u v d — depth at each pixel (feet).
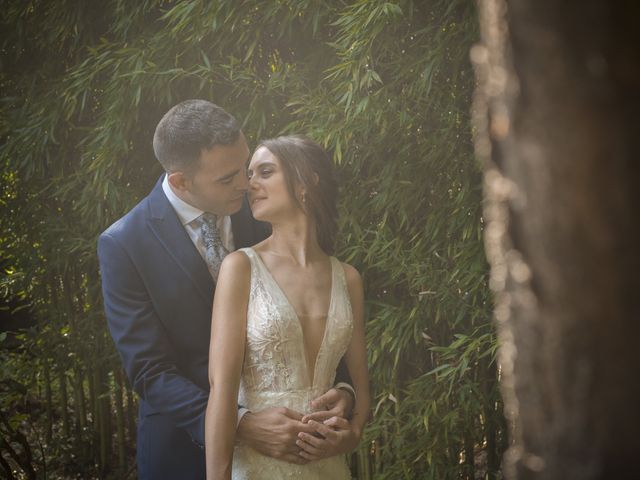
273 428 5.88
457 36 8.17
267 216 6.17
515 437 2.72
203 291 6.79
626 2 2.20
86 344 11.89
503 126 2.48
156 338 6.65
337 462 6.37
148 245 6.81
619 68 2.21
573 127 2.27
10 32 11.36
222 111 6.77
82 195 10.44
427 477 8.79
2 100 11.27
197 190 6.77
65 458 12.34
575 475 2.44
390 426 9.46
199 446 6.51
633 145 2.22
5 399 11.42
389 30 8.25
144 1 9.62
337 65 8.23
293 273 6.11
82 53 10.91
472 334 8.21
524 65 2.37
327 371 6.16
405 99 8.28
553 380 2.45
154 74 9.23
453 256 8.56
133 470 12.18
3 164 11.67
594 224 2.29
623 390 2.35
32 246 11.92
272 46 9.59
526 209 2.43
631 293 2.28
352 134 8.40
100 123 10.32
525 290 2.49
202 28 9.00
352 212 8.91
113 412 13.50
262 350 5.92
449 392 8.36
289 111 9.48
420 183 8.59
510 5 2.40
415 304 8.82
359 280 6.57
